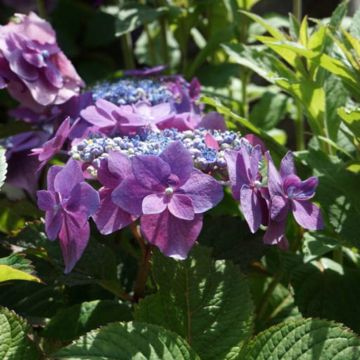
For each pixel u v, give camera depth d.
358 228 1.02
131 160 0.92
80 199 0.92
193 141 0.96
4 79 1.08
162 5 1.29
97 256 1.01
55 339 0.98
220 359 0.95
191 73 1.26
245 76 1.26
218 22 1.30
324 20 1.23
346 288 1.04
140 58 1.50
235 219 1.05
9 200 1.08
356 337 0.92
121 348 0.91
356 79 1.01
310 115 1.08
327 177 1.04
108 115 1.01
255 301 1.11
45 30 1.11
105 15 1.83
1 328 0.93
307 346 0.92
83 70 1.80
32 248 1.00
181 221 0.92
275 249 1.09
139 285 1.00
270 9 1.45
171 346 0.91
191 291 0.96
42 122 1.15
